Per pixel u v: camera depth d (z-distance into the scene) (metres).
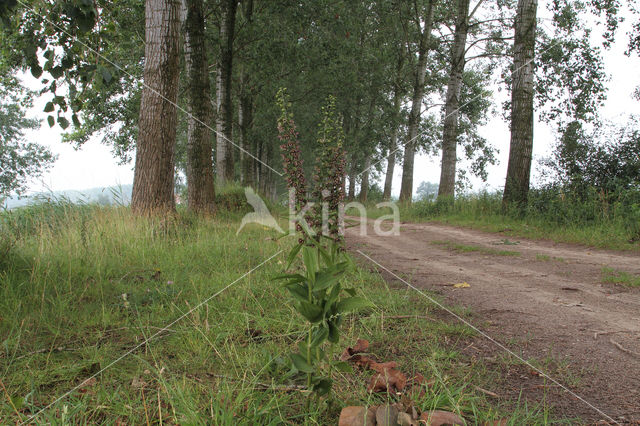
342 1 18.55
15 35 5.64
